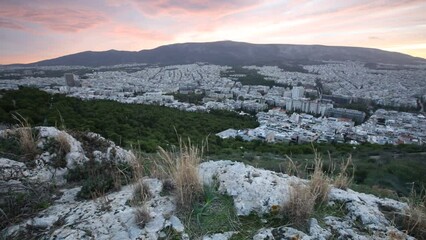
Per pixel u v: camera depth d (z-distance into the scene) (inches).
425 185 306.7
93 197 113.3
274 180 116.7
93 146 177.5
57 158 146.0
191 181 103.0
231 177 118.6
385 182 333.4
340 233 84.7
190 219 90.9
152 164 158.9
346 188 125.0
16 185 115.7
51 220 93.7
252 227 87.3
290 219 89.7
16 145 149.7
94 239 80.7
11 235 86.4
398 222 95.7
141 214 89.7
